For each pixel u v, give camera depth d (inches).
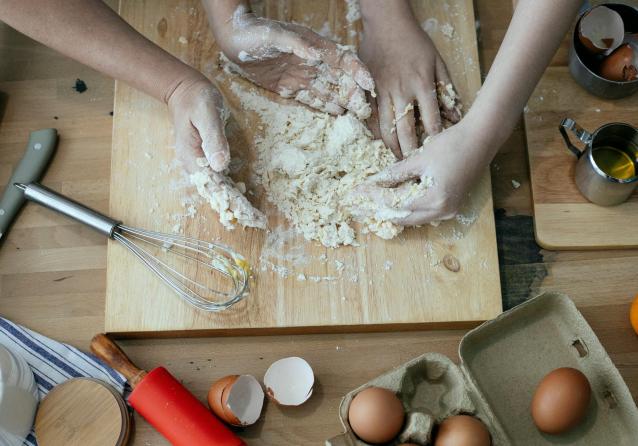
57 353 47.2
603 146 49.9
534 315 45.5
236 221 48.2
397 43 50.6
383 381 42.6
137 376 44.4
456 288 47.0
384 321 46.4
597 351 43.5
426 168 45.9
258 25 48.2
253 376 46.1
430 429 40.6
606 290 48.6
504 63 44.1
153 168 49.7
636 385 46.3
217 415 44.7
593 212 49.3
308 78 49.8
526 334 45.4
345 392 46.1
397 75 50.1
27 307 48.5
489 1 55.6
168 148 50.1
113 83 53.7
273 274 47.3
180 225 48.4
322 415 45.6
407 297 46.8
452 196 45.6
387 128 49.9
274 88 51.2
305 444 45.1
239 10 49.2
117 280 47.3
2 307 48.5
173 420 42.9
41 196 48.3
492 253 47.8
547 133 51.1
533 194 49.8
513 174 51.2
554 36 43.2
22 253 49.7
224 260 47.3
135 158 49.9
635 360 46.9
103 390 44.9
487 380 44.5
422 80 49.7
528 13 43.1
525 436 43.5
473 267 47.5
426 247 47.9
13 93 53.6
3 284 49.1
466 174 45.5
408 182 47.6
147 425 45.8
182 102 47.2
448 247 47.9
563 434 43.5
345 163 48.9
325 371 46.6
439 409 43.9
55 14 45.7
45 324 48.1
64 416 44.3
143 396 43.3
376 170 48.6
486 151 45.6
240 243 47.9
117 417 44.3
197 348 47.3
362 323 46.3
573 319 44.6
